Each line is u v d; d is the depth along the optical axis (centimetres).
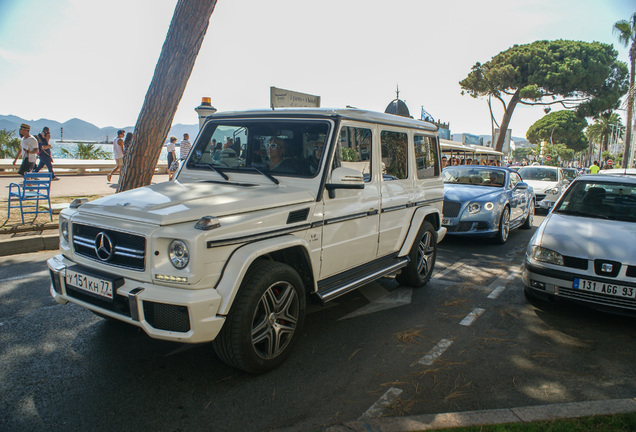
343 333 412
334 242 383
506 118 3472
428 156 556
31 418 266
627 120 2775
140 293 274
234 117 421
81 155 2319
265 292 312
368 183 427
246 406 287
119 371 327
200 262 272
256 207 314
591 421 271
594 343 404
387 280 591
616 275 413
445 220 834
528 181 1460
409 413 284
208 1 701
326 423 271
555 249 449
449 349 384
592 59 3112
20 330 394
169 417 273
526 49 3309
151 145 738
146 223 284
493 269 668
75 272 312
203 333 274
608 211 527
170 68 712
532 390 318
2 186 1277
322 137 373
